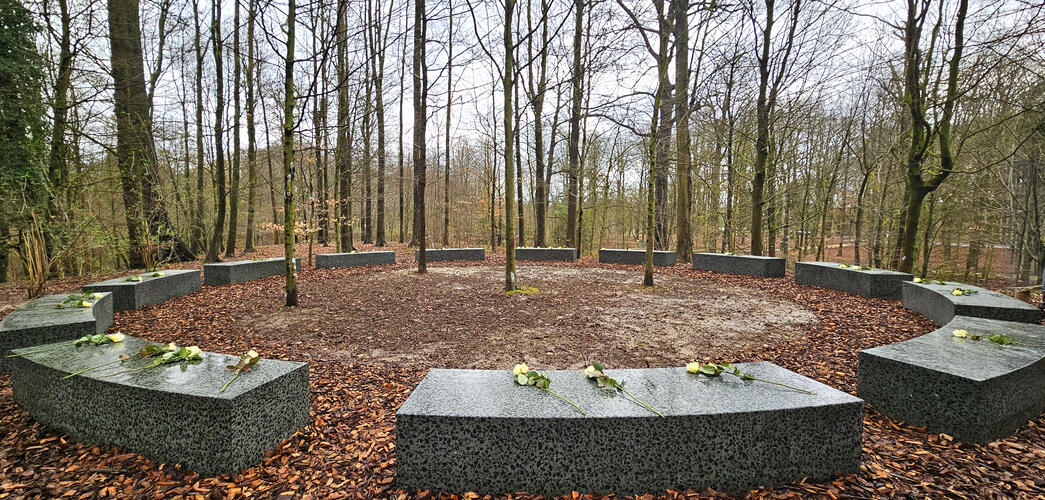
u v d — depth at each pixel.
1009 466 2.48
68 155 11.41
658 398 2.36
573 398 2.38
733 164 16.08
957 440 2.76
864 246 19.44
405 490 2.28
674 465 2.22
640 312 6.95
